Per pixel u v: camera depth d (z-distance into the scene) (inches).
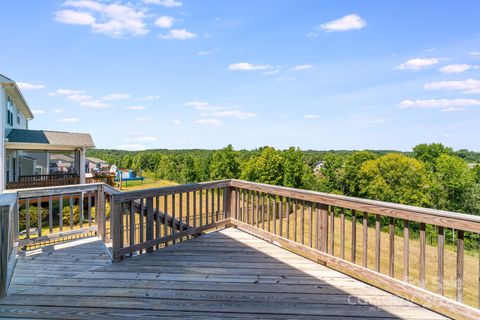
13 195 139.8
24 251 154.0
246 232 185.5
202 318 88.8
